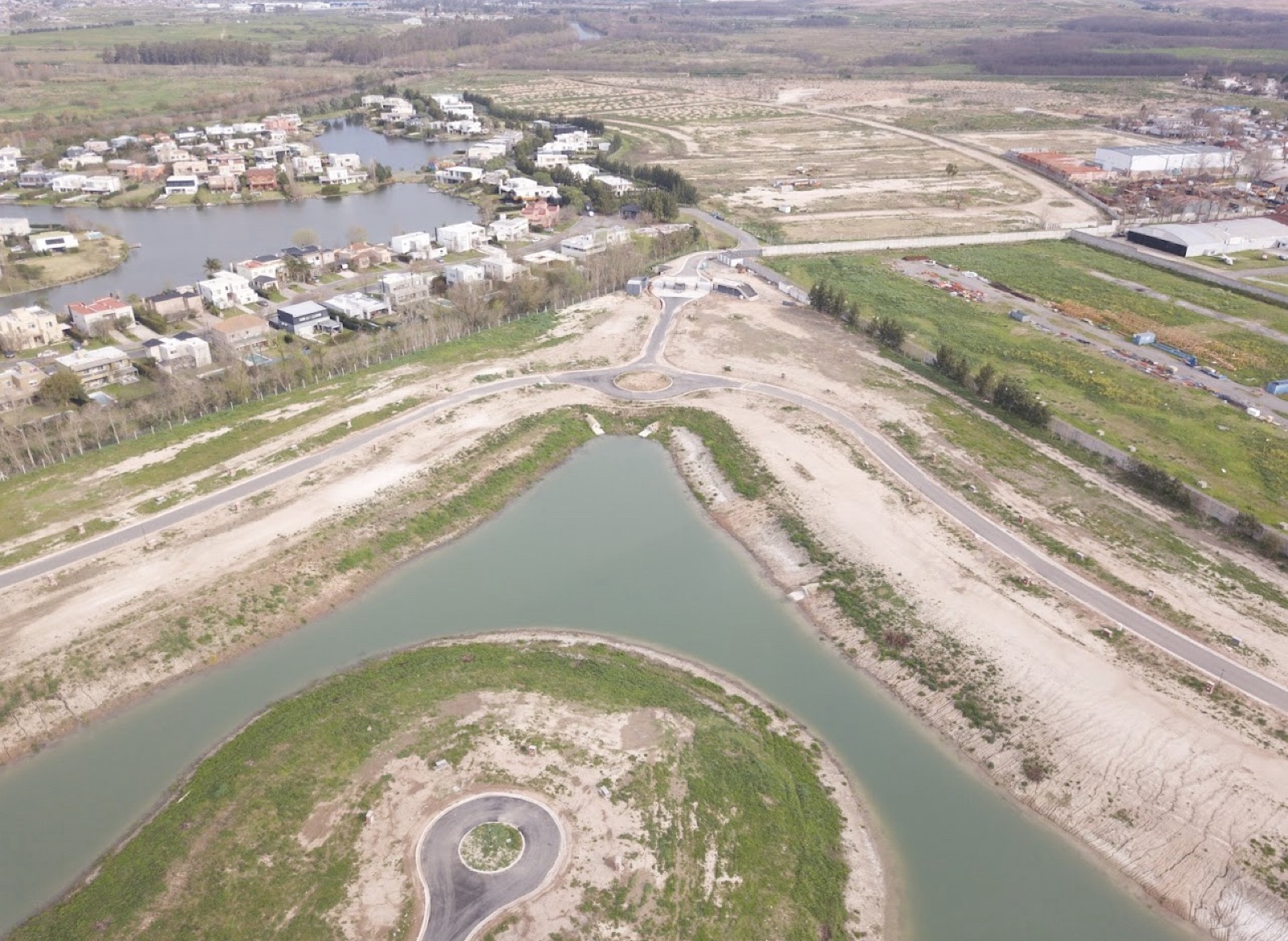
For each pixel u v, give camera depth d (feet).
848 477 359.46
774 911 191.93
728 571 314.55
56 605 278.26
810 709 253.24
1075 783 226.99
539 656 267.39
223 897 189.98
